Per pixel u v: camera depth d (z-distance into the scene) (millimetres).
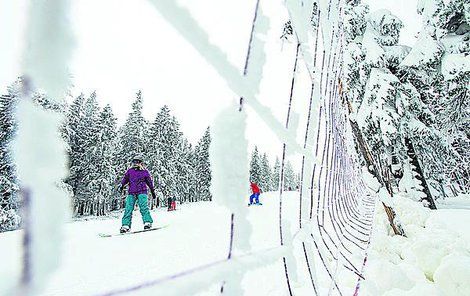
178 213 11492
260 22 756
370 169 4500
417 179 11586
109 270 3117
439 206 13070
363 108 11781
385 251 2936
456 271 1860
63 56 198
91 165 32312
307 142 1354
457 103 11898
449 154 13797
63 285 2604
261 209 11680
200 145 49688
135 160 6418
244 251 710
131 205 6094
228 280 638
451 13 11156
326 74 1641
